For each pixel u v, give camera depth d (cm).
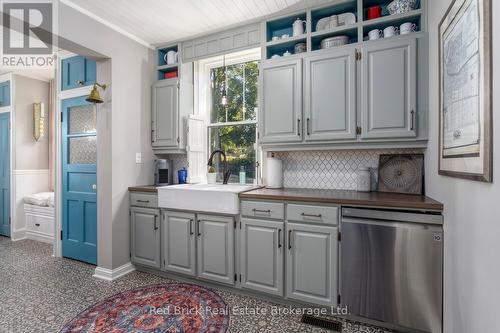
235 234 228
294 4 231
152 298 224
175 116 296
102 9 236
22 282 253
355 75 212
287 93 237
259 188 261
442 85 155
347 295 186
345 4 226
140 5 231
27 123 409
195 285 249
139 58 295
